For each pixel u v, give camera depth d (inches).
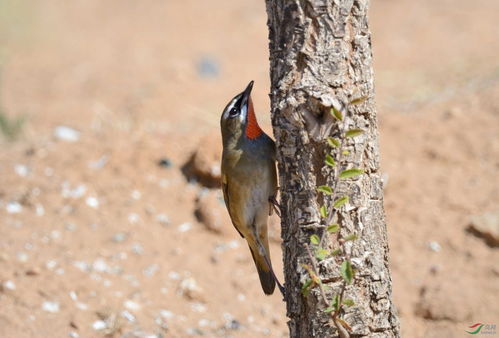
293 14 272.1
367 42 276.1
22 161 592.4
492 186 511.2
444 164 542.9
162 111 748.6
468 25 951.6
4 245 470.9
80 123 733.9
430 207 503.2
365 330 282.2
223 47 1012.5
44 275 441.1
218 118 717.9
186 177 551.2
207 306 434.9
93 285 437.7
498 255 455.2
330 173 275.6
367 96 267.7
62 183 548.7
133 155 570.9
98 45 1088.2
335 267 278.5
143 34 1115.9
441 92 689.6
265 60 942.4
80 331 397.4
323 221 278.5
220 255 479.5
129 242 486.6
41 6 1275.8
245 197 359.3
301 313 287.9
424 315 422.9
